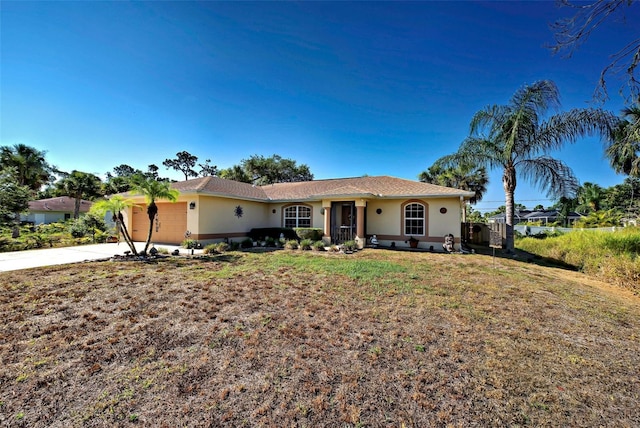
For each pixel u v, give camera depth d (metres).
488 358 3.66
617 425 2.51
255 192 19.72
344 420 2.51
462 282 7.70
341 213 17.61
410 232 15.90
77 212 30.16
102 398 2.76
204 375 3.18
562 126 13.00
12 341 3.91
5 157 27.61
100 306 5.33
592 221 27.56
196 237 14.49
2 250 13.71
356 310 5.35
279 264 9.66
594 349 3.99
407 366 3.44
